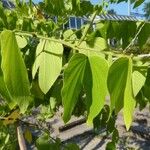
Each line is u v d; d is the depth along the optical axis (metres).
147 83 0.25
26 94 0.20
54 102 0.41
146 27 0.37
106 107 0.56
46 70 0.24
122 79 0.19
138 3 0.33
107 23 0.39
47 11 0.56
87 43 0.28
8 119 0.48
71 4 0.57
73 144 0.48
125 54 0.22
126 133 1.80
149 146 1.73
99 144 1.76
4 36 0.21
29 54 0.39
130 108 0.19
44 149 0.46
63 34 0.44
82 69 0.19
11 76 0.20
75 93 0.19
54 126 1.86
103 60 0.19
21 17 0.52
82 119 1.97
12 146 0.65
